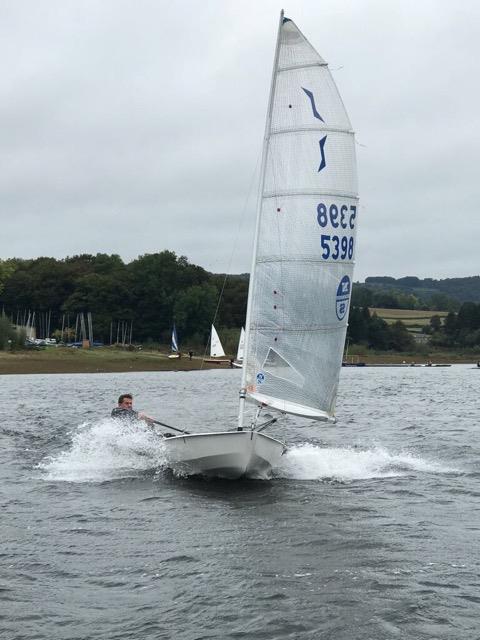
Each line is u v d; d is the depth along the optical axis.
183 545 9.79
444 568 8.94
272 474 14.52
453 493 13.07
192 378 62.50
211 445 13.54
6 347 82.75
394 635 7.13
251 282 14.20
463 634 7.16
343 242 14.38
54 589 8.23
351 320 141.12
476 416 28.59
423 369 113.50
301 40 14.11
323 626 7.32
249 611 7.64
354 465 15.66
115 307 122.81
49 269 137.50
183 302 116.94
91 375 67.50
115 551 9.53
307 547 9.73
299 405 14.25
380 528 10.66
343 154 14.21
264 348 14.11
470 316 153.50
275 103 14.19
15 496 12.62
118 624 7.36
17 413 27.98
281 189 14.12
